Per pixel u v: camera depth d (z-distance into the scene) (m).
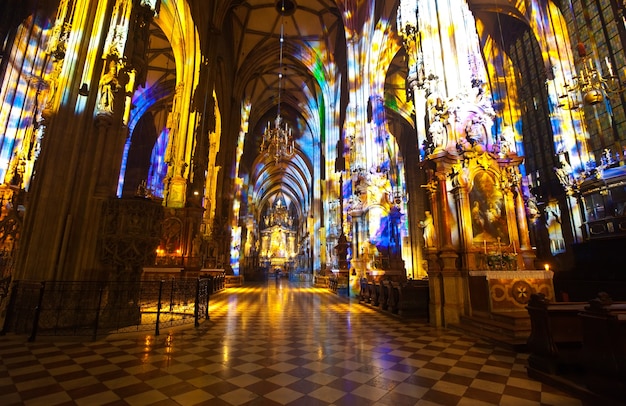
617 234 9.21
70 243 6.46
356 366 4.32
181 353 4.86
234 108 26.98
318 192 32.50
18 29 15.31
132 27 7.96
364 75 18.56
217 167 21.75
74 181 6.73
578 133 10.95
